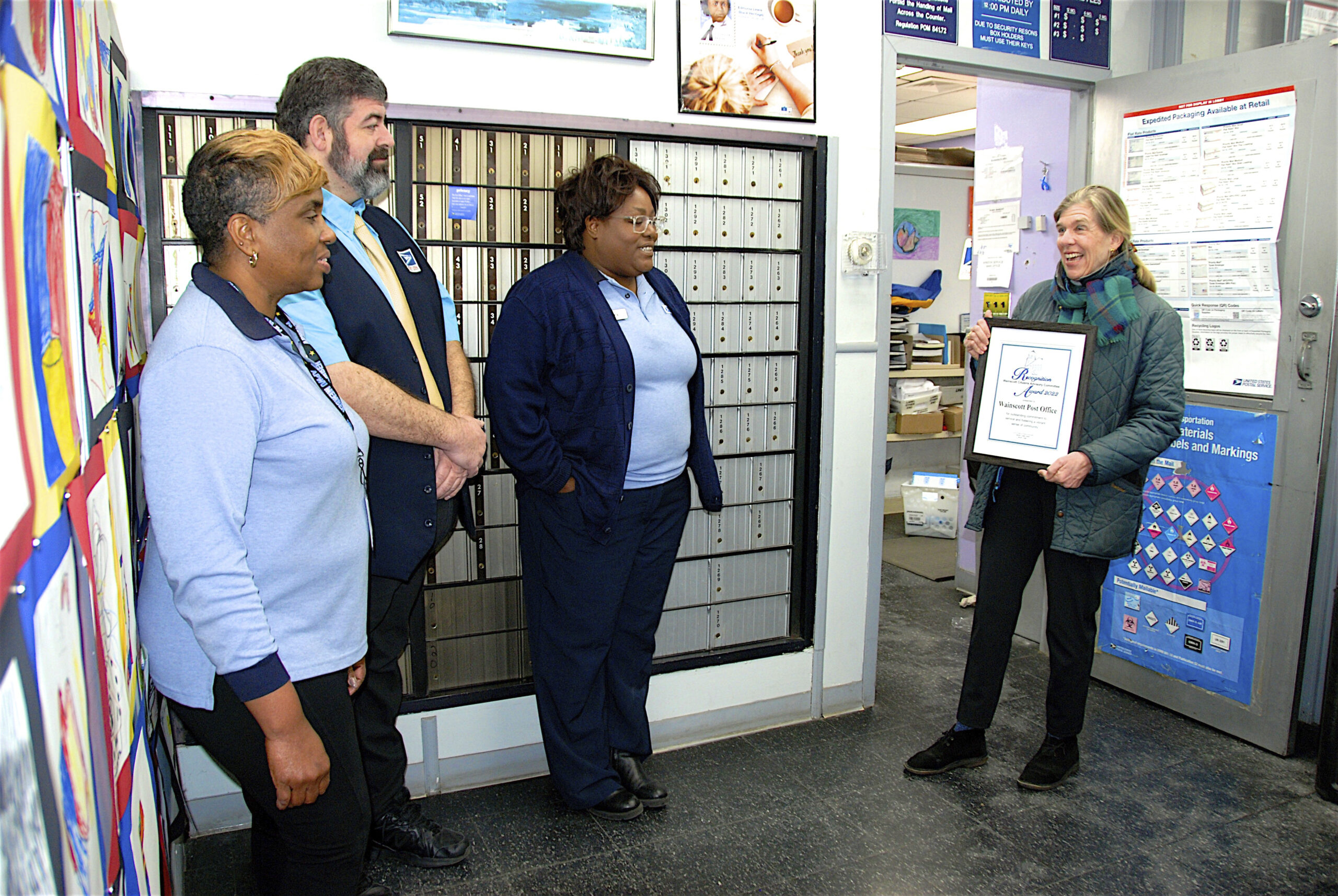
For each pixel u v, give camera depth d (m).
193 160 1.08
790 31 2.25
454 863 1.86
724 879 1.83
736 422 2.37
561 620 1.93
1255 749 2.43
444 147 1.96
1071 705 2.18
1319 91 2.25
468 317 2.04
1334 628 2.12
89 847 0.73
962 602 3.59
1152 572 2.70
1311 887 1.81
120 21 1.68
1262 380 2.41
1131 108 2.72
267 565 1.10
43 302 0.69
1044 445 2.05
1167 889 1.80
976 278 3.48
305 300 1.44
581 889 1.79
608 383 1.81
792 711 2.55
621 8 2.04
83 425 0.86
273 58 1.79
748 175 2.27
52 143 0.76
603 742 2.04
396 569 1.61
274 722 1.06
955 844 1.95
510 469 2.11
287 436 1.09
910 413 4.84
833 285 2.40
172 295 1.80
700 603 2.40
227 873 1.83
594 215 1.80
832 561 2.53
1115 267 2.08
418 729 2.11
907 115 5.54
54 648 0.66
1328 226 2.25
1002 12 2.61
